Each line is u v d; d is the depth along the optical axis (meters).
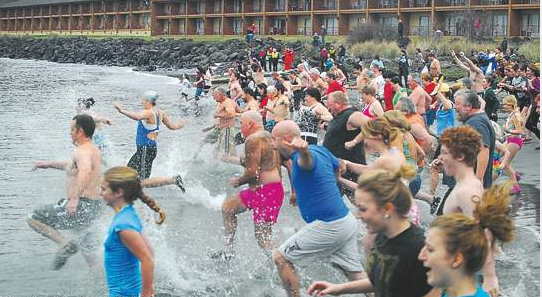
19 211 11.38
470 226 4.25
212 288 7.86
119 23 104.75
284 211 11.20
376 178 4.85
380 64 22.70
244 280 8.11
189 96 37.41
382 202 4.80
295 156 6.74
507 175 12.70
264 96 19.38
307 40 69.25
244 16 83.50
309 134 12.65
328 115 12.55
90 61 87.75
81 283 8.02
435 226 4.31
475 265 4.25
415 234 4.87
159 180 10.98
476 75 18.61
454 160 6.00
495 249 5.06
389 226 4.87
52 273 8.34
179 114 28.06
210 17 88.12
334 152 9.77
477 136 5.98
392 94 17.97
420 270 4.79
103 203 8.47
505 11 59.94
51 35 111.44
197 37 86.38
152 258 6.13
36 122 23.75
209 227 10.37
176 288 7.84
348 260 6.85
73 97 35.44
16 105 30.50
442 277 4.29
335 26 74.69
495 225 4.45
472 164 6.00
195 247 9.31
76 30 114.12
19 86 44.06
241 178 8.40
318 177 6.64
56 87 43.62
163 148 17.88
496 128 11.84
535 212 11.12
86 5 111.62
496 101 17.98
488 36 58.00
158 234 9.93
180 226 10.40
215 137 15.84
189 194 12.62
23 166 15.41
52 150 17.78
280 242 9.33
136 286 6.17
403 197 4.84
